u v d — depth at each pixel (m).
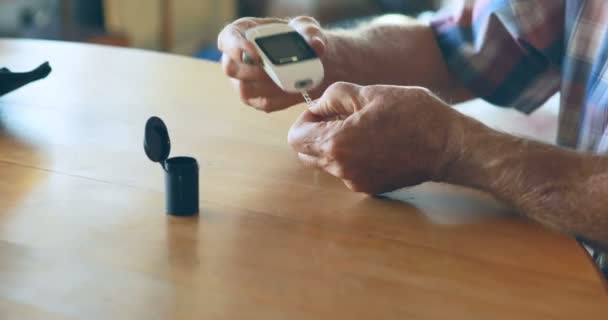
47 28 2.30
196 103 1.08
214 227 0.70
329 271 0.63
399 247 0.68
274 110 0.97
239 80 0.94
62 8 2.41
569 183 0.72
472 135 0.75
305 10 2.97
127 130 0.95
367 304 0.59
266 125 1.00
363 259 0.66
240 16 3.22
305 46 0.84
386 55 1.09
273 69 0.81
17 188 0.77
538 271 0.65
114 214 0.72
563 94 1.03
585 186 0.72
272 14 3.10
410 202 0.79
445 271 0.65
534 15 1.06
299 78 0.81
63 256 0.64
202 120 1.01
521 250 0.69
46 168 0.82
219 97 1.12
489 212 0.77
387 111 0.75
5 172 0.80
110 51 1.36
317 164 0.79
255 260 0.65
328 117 0.81
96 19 2.63
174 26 3.04
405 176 0.77
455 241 0.70
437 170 0.77
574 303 0.61
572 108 1.03
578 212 0.71
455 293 0.61
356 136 0.75
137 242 0.67
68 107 1.03
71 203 0.74
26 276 0.60
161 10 2.93
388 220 0.74
